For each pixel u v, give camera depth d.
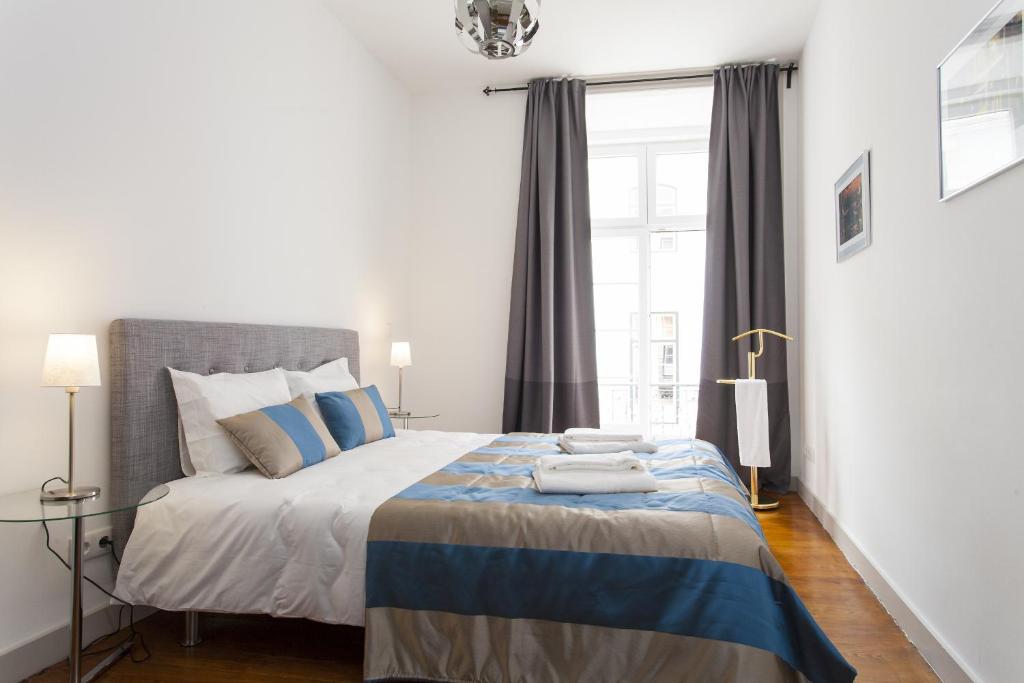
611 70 4.63
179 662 2.11
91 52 2.25
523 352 4.75
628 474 2.20
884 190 2.59
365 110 4.30
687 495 2.07
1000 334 1.65
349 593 1.94
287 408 2.70
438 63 4.54
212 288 2.83
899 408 2.43
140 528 2.16
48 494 1.91
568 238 4.67
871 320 2.78
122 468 2.28
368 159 4.34
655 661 1.69
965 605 1.86
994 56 1.61
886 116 2.55
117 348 2.29
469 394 4.98
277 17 3.32
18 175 2.01
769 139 4.48
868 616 2.46
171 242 2.61
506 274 4.93
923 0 2.16
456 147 5.01
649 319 5.11
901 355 2.40
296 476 2.41
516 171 4.92
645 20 3.93
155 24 2.53
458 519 1.93
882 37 2.60
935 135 2.07
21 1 2.02
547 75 4.73
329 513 2.03
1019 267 1.54
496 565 1.84
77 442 2.21
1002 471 1.64
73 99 2.19
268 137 3.24
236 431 2.42
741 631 1.64
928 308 2.13
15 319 2.01
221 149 2.90
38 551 2.08
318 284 3.70
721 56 4.42
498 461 2.71
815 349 3.94
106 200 2.31
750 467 4.26
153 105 2.52
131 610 2.37
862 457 2.93
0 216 1.96
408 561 1.89
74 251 2.20
